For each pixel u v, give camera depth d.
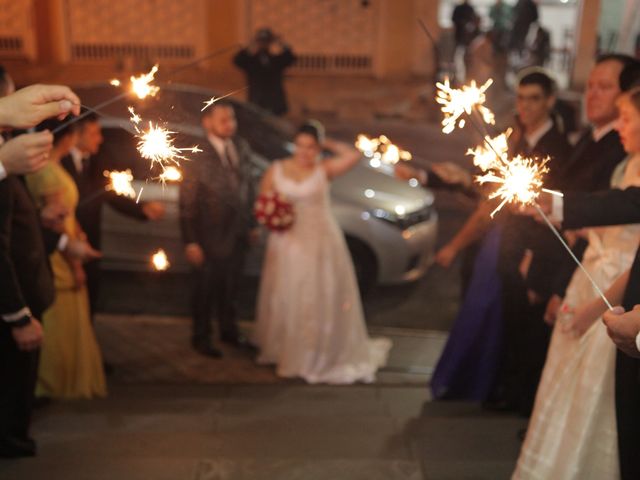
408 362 6.20
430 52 16.27
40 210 4.29
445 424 3.97
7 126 2.47
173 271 7.26
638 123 2.90
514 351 4.62
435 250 8.41
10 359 3.45
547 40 15.02
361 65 16.55
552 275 4.20
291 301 5.78
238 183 5.54
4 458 3.44
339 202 7.05
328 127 13.50
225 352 6.23
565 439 2.85
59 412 4.31
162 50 16.34
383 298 7.36
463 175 4.78
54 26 16.17
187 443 3.70
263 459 3.35
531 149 4.24
